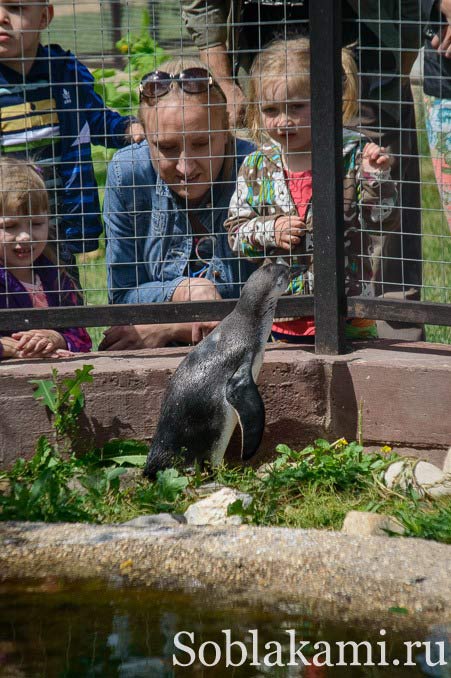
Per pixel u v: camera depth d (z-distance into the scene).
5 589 4.66
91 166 7.95
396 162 7.62
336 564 4.62
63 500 5.72
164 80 7.12
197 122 7.14
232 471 6.38
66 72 7.88
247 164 7.25
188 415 6.29
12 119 7.29
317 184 6.53
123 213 7.41
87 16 16.28
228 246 7.50
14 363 6.71
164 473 6.05
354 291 7.39
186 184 6.88
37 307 6.97
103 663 4.05
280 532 4.88
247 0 7.90
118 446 6.55
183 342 7.59
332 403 6.67
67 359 6.80
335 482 6.07
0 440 6.46
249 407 6.14
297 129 7.08
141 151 7.55
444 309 6.41
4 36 7.43
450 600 4.35
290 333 7.32
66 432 6.51
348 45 7.45
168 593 4.60
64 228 7.83
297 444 6.75
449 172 7.82
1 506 5.57
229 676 3.97
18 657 4.11
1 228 7.10
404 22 6.89
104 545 4.90
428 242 10.68
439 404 6.40
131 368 6.54
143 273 7.68
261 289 6.36
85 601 4.55
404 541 4.77
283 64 7.07
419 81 7.84
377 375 6.52
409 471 6.05
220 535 4.90
